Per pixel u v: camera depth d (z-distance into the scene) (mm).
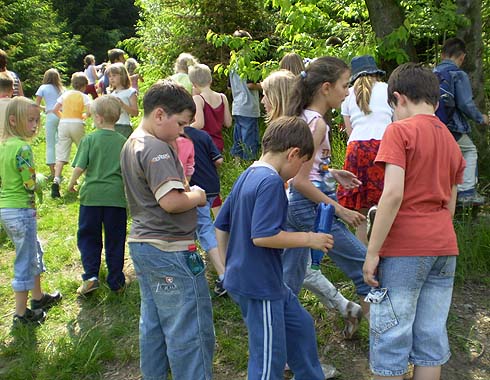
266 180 2562
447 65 4957
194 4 9305
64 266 5156
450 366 3400
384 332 2670
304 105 3221
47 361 3637
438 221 2645
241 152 7383
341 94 3199
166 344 2980
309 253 3402
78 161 4258
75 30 31297
